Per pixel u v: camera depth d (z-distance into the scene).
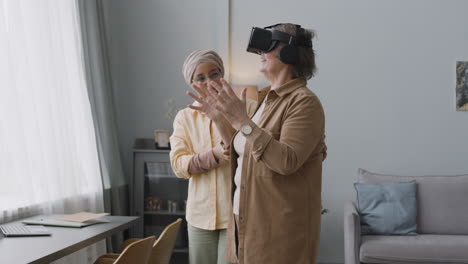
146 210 4.38
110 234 2.54
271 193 1.61
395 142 4.77
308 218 1.64
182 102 4.81
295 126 1.57
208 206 2.33
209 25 4.80
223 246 2.31
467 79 4.70
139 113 4.84
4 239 2.29
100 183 3.89
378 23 4.78
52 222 2.66
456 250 3.75
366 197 4.25
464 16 4.72
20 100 3.05
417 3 4.76
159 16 4.83
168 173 4.37
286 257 1.60
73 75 3.71
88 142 3.79
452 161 4.73
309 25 4.81
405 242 3.87
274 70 1.73
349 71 4.79
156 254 2.44
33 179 3.10
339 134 4.80
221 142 2.21
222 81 1.59
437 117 4.75
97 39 4.08
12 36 2.99
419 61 4.76
